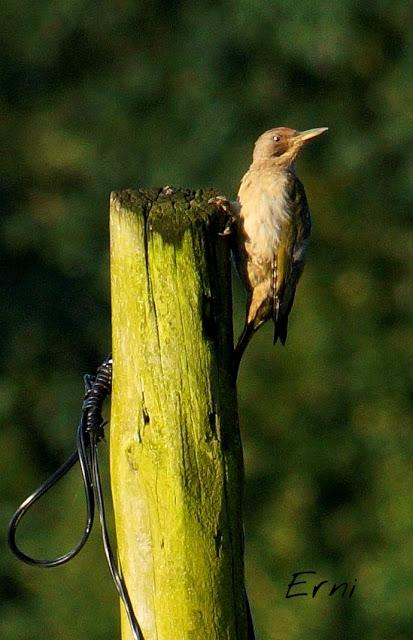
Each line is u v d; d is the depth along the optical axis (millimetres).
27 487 20594
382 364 18109
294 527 17094
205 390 6562
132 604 6707
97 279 22234
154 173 21344
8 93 23469
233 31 21141
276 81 21094
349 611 16625
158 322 6531
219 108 21094
